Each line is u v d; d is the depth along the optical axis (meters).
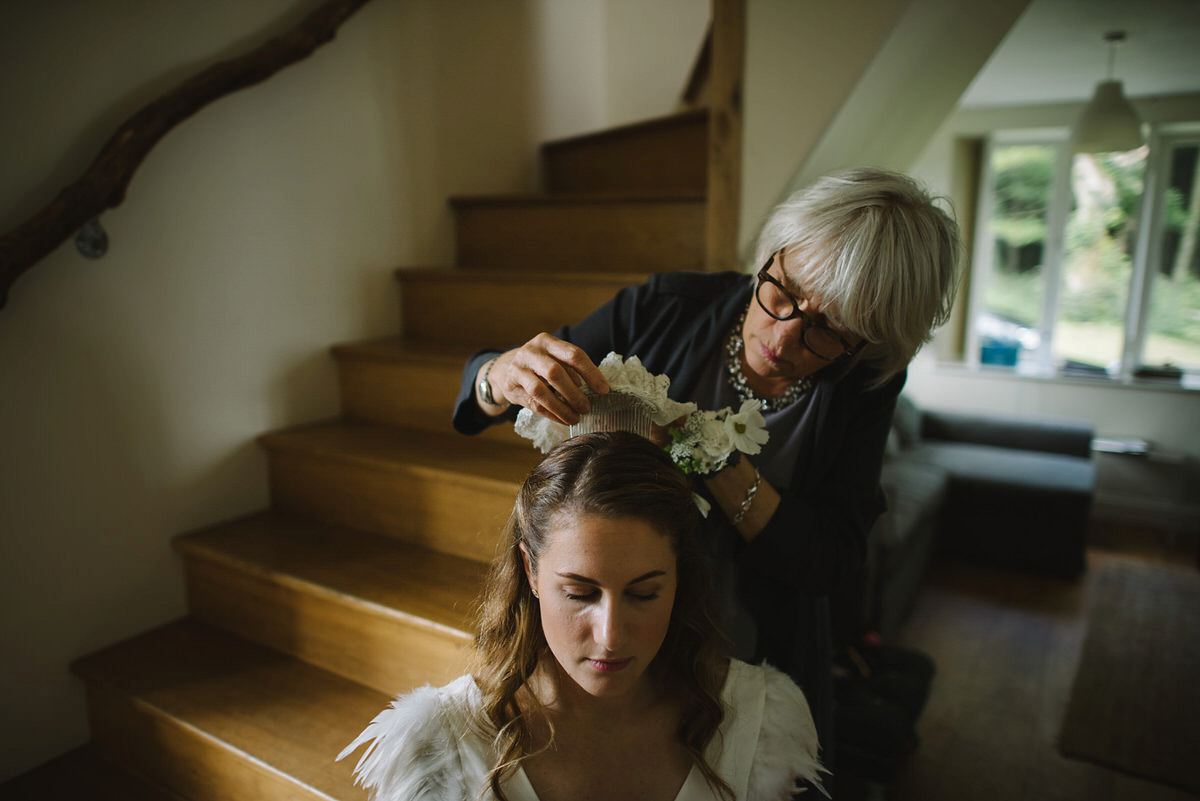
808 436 1.04
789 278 0.90
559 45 2.96
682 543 0.73
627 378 0.84
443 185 2.46
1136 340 4.56
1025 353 4.85
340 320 2.17
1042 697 2.51
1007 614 3.17
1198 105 4.13
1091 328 4.67
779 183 1.82
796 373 0.97
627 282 1.94
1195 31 3.01
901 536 2.66
